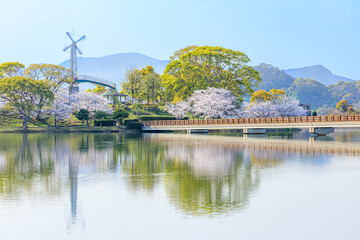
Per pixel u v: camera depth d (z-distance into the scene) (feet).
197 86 371.15
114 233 69.62
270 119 280.92
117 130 336.70
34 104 319.68
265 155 157.69
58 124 358.43
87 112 346.33
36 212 80.23
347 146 191.72
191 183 104.73
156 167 130.41
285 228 71.56
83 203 86.22
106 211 80.74
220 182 105.70
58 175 116.57
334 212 79.87
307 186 100.37
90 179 110.52
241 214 78.64
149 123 350.23
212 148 186.39
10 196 91.97
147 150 178.91
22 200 88.58
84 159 149.28
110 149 184.03
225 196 91.30
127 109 421.18
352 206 83.51
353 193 93.40
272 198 89.56
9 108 331.16
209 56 363.15
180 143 216.13
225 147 190.80
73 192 95.50
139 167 130.41
